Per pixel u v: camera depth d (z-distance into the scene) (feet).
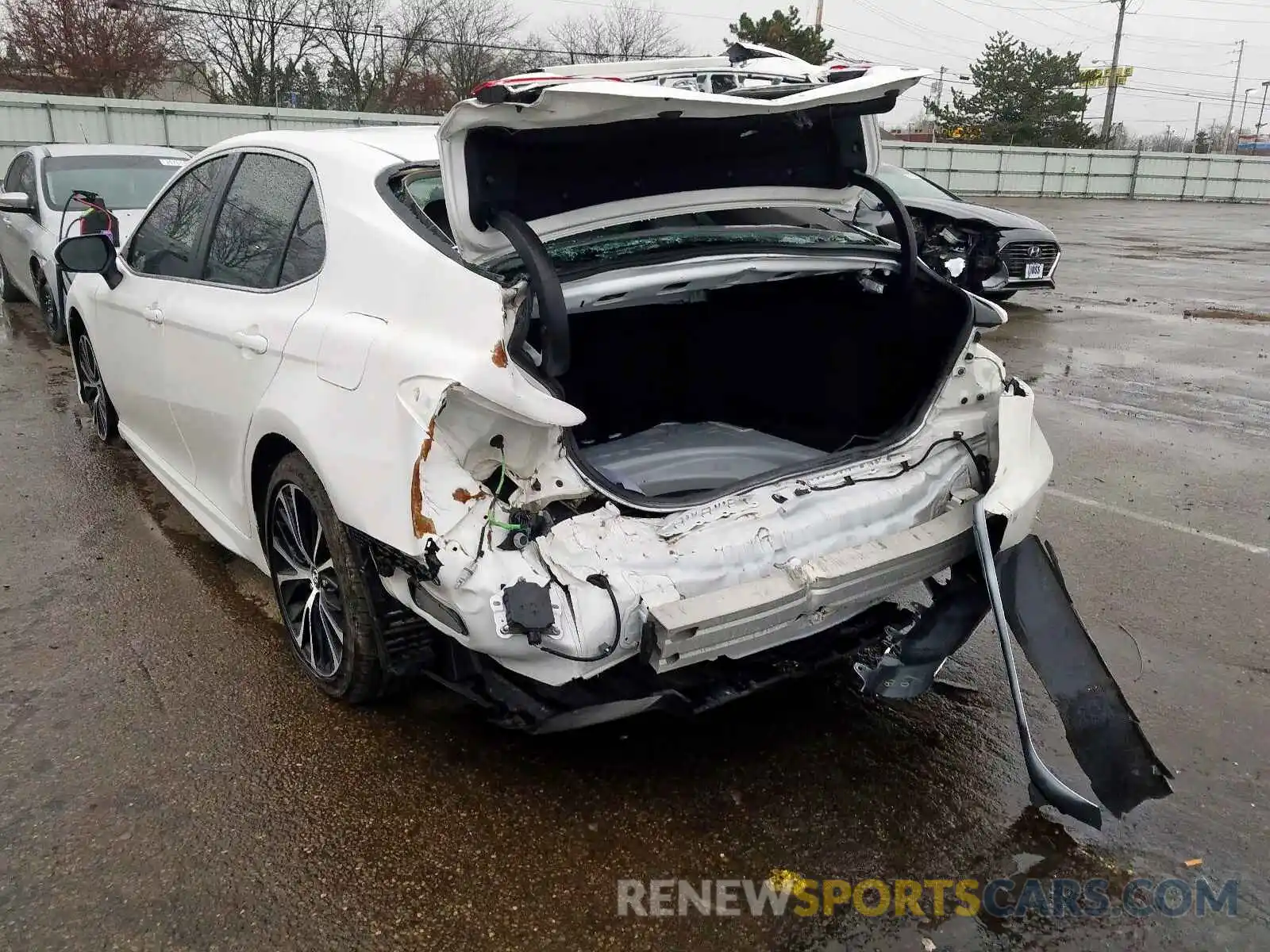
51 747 9.13
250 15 126.11
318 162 9.78
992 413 9.72
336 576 9.09
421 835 8.13
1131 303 38.88
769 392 12.03
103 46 104.06
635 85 7.35
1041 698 10.40
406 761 9.06
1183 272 49.98
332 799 8.54
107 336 14.25
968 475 9.47
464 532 7.18
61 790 8.55
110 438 17.65
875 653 10.36
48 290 25.64
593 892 7.58
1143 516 15.55
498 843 8.07
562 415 7.22
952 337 9.73
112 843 7.93
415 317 7.90
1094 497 16.40
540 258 7.44
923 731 9.77
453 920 7.28
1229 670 10.98
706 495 8.14
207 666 10.61
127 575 12.72
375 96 137.18
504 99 7.04
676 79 9.20
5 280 32.19
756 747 9.43
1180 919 7.45
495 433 7.29
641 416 12.33
